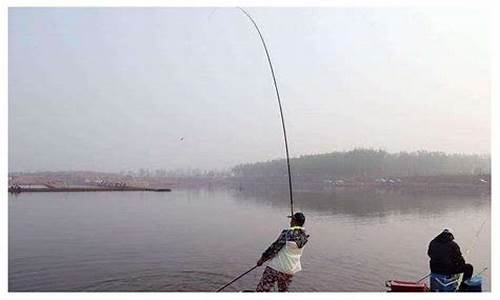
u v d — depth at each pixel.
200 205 26.00
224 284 8.37
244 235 14.80
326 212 21.53
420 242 13.35
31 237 13.37
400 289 6.06
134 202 27.20
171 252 11.38
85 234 14.19
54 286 7.87
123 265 9.64
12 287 7.84
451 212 20.56
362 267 9.87
